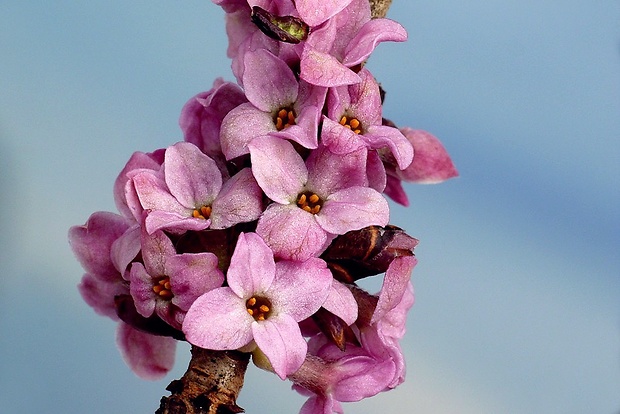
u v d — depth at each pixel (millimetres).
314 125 248
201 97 260
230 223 249
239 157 254
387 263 251
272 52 254
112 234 261
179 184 252
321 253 250
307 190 250
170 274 247
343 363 254
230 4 258
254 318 245
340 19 253
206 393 251
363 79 253
